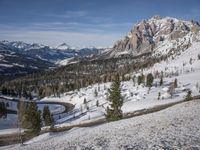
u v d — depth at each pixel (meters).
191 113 36.69
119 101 64.69
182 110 40.78
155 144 20.83
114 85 64.88
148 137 23.88
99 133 31.03
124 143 22.03
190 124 29.12
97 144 22.62
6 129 137.50
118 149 19.95
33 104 77.44
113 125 38.09
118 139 24.36
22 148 28.34
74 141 27.00
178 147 19.73
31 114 75.50
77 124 148.38
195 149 19.22
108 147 20.97
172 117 35.00
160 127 28.77
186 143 20.89
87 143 23.80
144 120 36.91
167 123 30.72
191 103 47.28
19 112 66.56
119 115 64.88
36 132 76.50
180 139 22.31
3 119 169.38
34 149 25.52
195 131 25.56
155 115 40.41
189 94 115.81
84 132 36.31
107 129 34.22
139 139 23.31
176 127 27.88
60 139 33.06
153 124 31.55
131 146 20.62
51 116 130.00
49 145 27.09
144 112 153.62
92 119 162.12
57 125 150.62
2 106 162.62
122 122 40.31
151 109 160.00
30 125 74.62
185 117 33.81
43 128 125.25
